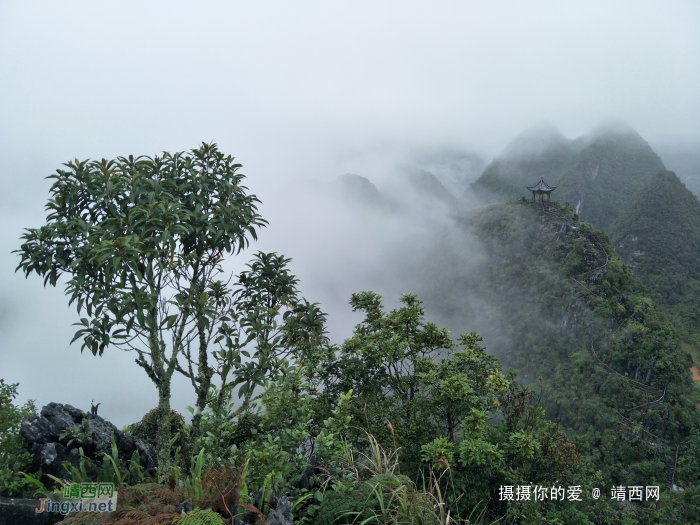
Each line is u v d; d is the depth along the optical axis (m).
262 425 5.45
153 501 2.99
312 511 3.72
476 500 6.85
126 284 4.15
